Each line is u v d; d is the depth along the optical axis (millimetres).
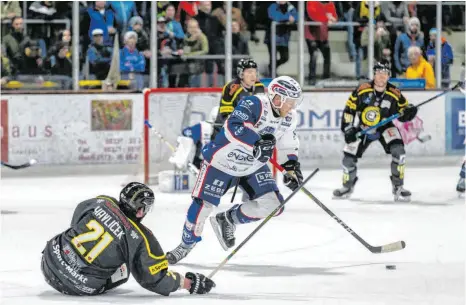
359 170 16422
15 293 7207
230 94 11297
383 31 17516
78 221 6938
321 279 7934
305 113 16625
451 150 17359
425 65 17781
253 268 8453
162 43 16734
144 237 6816
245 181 8508
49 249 6980
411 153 17125
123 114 16141
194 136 14266
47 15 16219
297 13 17312
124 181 15031
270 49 17328
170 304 6836
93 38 16391
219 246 9594
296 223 11141
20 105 15727
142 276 6840
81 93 15953
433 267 8477
